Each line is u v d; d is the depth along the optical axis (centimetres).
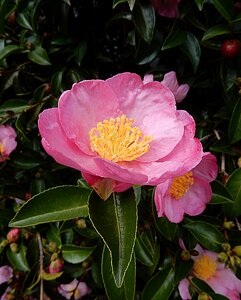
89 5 29
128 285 21
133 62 30
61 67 29
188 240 25
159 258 25
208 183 23
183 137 18
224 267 25
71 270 27
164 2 26
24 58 30
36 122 29
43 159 29
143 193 25
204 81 28
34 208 19
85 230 25
